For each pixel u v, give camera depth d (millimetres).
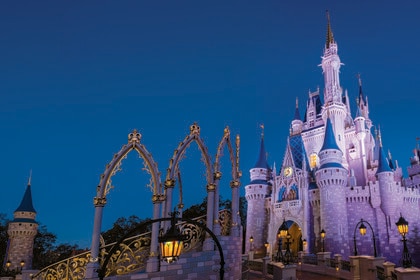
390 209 65750
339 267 27625
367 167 80188
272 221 74562
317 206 70250
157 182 15164
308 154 85000
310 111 91125
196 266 15469
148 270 14125
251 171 83375
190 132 17500
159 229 15195
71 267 14695
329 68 90062
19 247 63188
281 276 20625
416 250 65812
